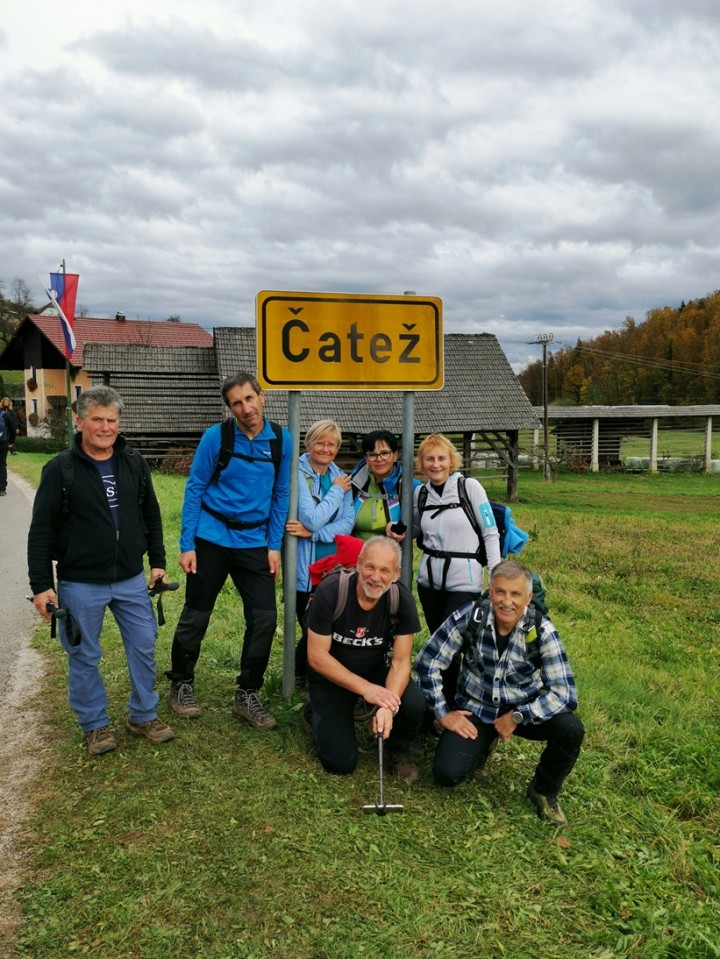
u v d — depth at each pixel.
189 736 4.29
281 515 4.49
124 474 3.93
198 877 3.07
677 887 3.32
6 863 3.13
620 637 7.55
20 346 51.28
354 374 4.93
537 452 45.72
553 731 3.69
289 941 2.76
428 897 3.05
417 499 4.84
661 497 29.59
